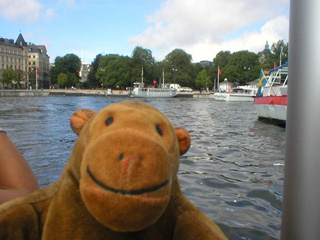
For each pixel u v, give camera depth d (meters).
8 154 1.76
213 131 12.11
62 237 0.93
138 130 0.89
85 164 0.85
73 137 9.49
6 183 1.68
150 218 0.80
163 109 28.69
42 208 1.07
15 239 1.01
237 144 8.86
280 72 16.75
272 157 6.98
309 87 0.97
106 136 0.86
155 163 0.81
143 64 79.88
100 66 94.00
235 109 29.44
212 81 95.50
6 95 63.12
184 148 1.14
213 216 3.48
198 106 35.16
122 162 0.79
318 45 0.96
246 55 84.12
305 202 0.99
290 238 1.04
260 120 17.16
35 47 118.00
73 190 0.97
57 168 5.54
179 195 1.11
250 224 3.26
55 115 18.83
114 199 0.76
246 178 5.16
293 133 1.02
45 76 123.44
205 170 5.68
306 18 0.97
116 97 65.62
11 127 12.15
